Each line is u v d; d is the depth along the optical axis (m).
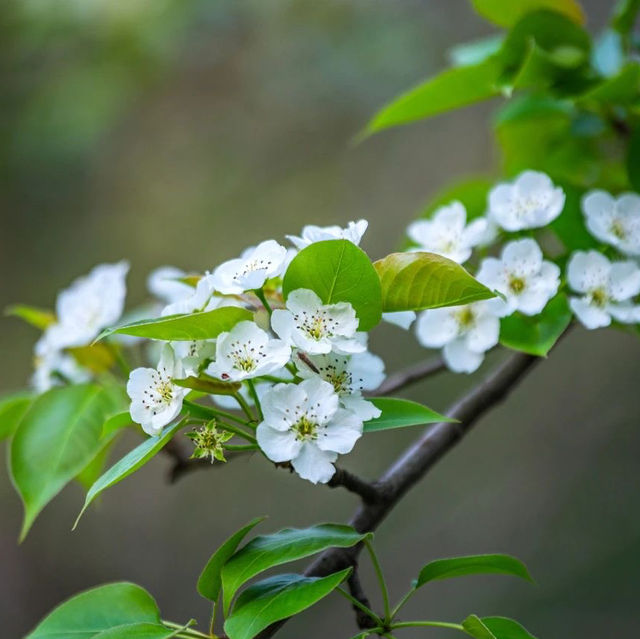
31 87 8.73
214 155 9.19
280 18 8.89
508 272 2.79
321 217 8.77
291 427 2.22
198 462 3.33
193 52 8.93
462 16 8.80
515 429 7.48
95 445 3.16
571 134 3.69
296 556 2.28
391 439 7.74
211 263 8.86
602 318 2.78
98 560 8.38
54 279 8.97
